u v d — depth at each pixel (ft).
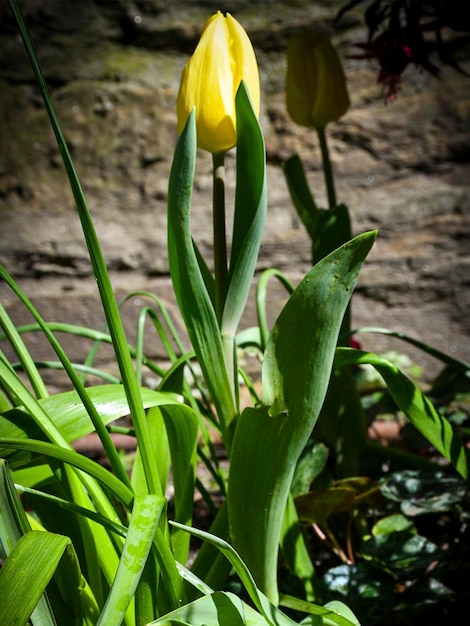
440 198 4.87
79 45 5.16
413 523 2.75
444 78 4.92
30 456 2.01
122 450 3.71
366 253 1.94
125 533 1.93
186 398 2.47
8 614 1.71
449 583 2.51
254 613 1.95
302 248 4.92
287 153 4.98
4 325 2.14
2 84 5.12
